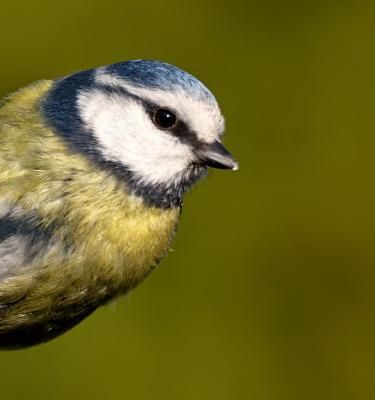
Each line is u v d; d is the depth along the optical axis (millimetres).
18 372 1516
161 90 1430
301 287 1529
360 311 1528
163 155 1431
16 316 1428
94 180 1426
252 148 1538
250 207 1531
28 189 1423
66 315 1432
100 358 1515
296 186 1534
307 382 1523
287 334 1525
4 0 1539
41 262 1423
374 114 1538
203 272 1526
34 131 1427
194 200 1528
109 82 1428
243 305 1525
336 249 1531
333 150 1536
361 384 1523
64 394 1515
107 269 1428
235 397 1520
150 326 1519
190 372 1519
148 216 1431
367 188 1534
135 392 1515
